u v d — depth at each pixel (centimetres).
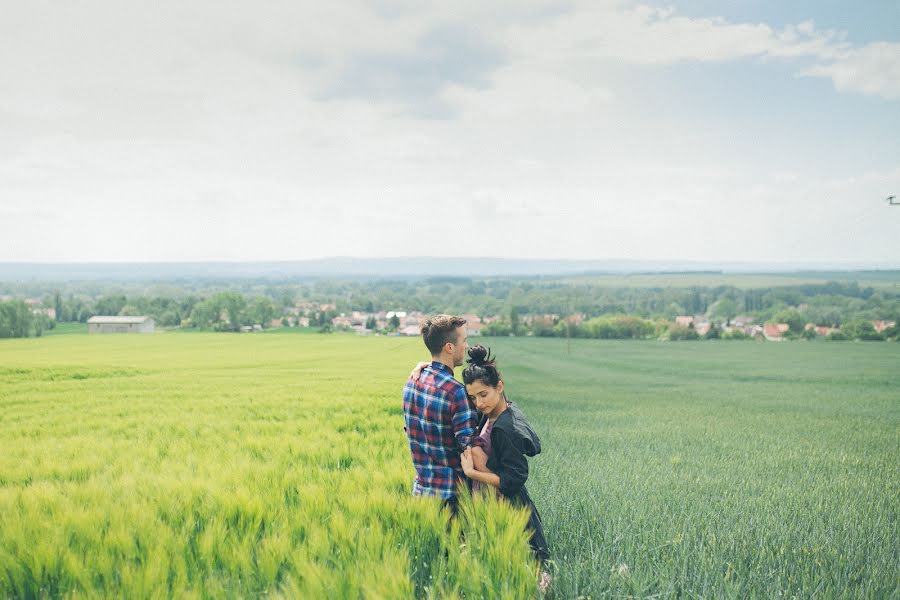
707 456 1112
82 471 818
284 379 3316
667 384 4381
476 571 331
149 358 5831
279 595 312
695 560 439
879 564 459
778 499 701
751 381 4803
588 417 1994
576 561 410
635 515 568
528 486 698
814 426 1808
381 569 326
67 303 15438
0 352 6575
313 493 488
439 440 429
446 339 430
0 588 346
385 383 2916
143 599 315
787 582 418
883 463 1064
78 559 360
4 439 1288
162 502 486
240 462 738
